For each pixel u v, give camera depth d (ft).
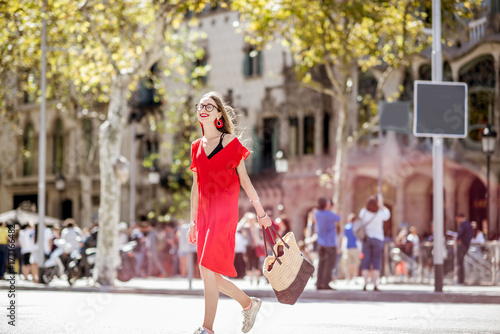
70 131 148.97
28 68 86.43
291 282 20.94
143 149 138.21
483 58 100.99
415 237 78.43
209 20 131.03
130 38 80.64
